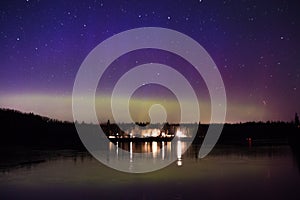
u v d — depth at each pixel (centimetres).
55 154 4869
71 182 2197
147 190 1881
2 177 2442
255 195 1702
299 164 3134
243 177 2342
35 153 4953
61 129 8575
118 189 1923
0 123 7200
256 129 12181
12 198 1705
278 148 6006
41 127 7888
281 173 2516
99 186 2031
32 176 2494
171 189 1905
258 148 6059
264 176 2372
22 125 7612
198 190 1862
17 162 3650
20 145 6153
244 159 3772
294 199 1606
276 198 1630
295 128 7594
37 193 1823
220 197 1669
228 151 5284
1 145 5706
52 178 2383
